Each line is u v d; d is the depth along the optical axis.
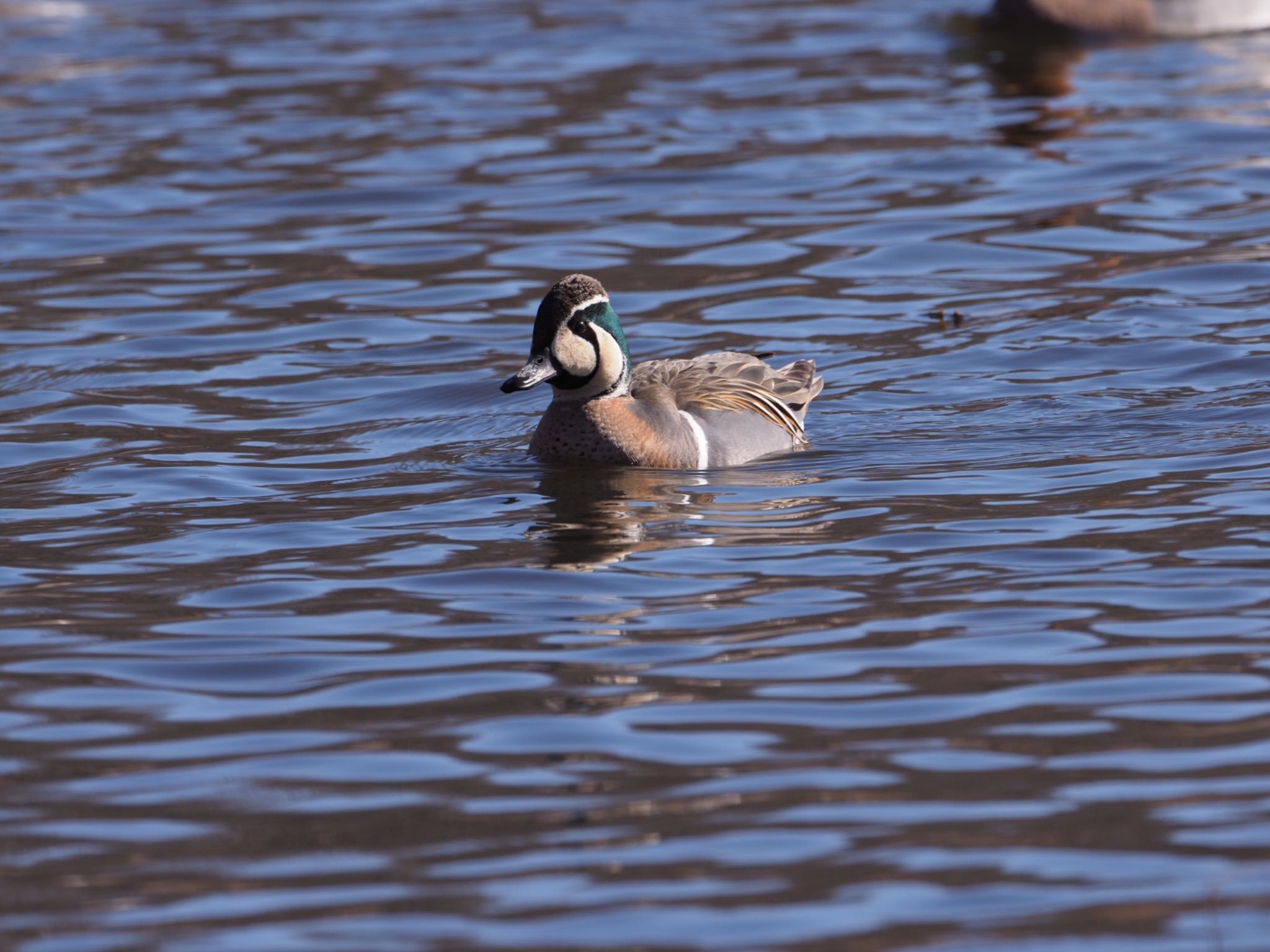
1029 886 7.77
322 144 25.19
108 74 29.66
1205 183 22.16
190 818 8.61
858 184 22.75
